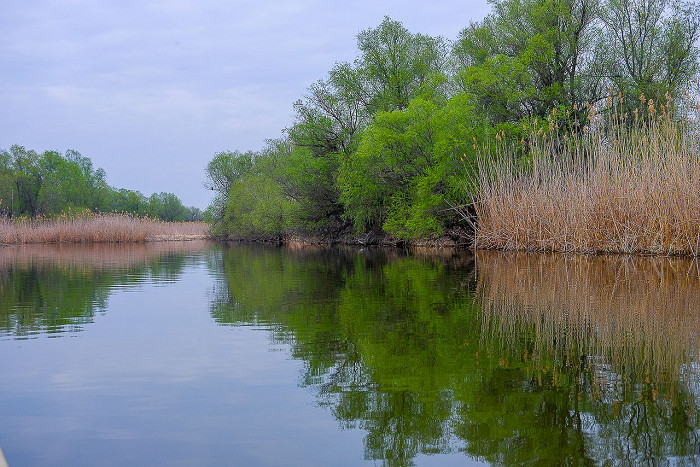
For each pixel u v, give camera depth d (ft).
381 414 14.82
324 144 132.46
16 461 12.28
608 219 63.77
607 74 101.50
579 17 103.60
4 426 14.37
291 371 18.99
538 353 20.94
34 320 29.60
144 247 124.98
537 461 11.85
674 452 12.21
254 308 32.89
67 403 16.08
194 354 21.61
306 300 35.78
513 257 68.85
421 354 21.02
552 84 101.81
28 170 205.77
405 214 107.14
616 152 63.72
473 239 91.04
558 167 71.67
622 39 100.99
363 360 20.25
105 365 20.17
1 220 135.44
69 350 22.59
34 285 46.01
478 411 14.88
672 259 55.88
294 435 13.53
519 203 76.43
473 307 31.58
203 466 11.94
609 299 33.42
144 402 16.10
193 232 218.79
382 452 12.51
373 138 102.01
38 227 138.92
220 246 136.56
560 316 28.35
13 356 21.63
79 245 132.67
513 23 107.65
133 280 49.96
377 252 97.30
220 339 24.31
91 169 297.53
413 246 113.80
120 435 13.70
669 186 57.88
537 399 15.75
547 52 99.30
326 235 146.82
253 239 184.96
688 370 18.39
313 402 15.84
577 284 40.52
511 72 100.01
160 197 306.55
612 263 54.85
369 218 120.98
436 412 14.87
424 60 123.13
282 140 181.06
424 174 102.68
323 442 13.09
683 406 15.03
